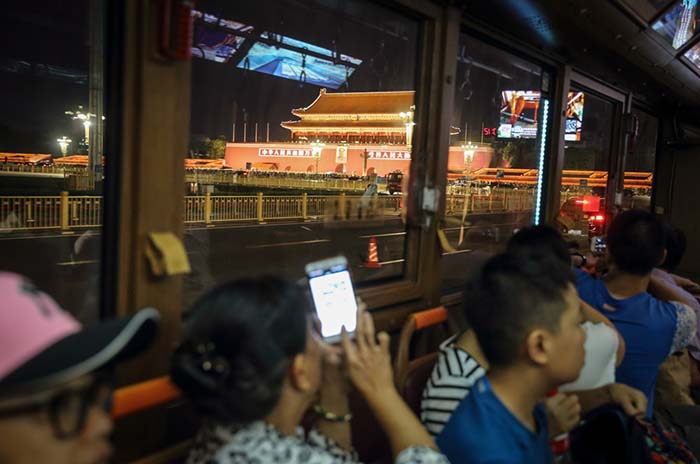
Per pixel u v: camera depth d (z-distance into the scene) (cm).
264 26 565
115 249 135
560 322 101
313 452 89
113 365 70
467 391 132
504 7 238
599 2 259
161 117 136
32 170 1528
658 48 344
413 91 236
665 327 180
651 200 580
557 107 324
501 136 400
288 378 89
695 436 209
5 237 823
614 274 189
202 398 79
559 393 126
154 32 132
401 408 102
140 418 141
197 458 89
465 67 354
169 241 137
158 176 137
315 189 1631
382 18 246
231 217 1212
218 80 1130
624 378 184
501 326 102
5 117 1543
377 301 212
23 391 54
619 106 417
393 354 224
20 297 58
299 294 88
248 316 79
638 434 136
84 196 964
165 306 140
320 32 549
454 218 301
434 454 93
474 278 112
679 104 496
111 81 134
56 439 58
